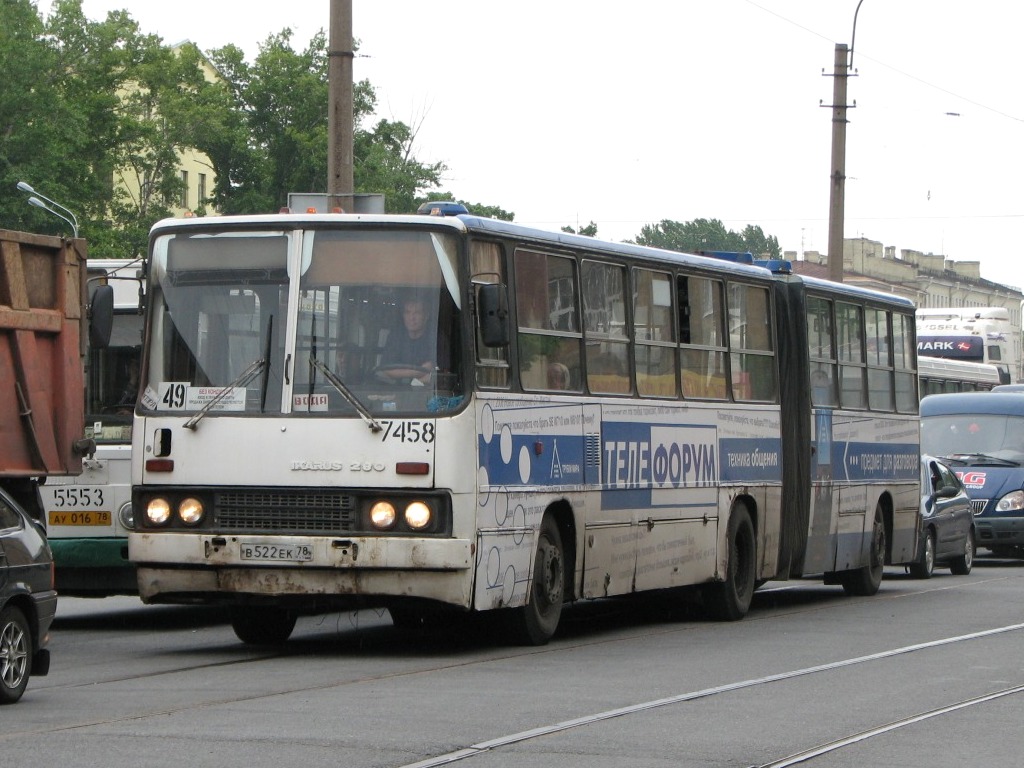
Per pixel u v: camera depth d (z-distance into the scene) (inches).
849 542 1331.2
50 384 901.2
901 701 705.6
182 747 563.2
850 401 1338.6
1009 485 1935.3
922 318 3097.9
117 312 1083.3
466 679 764.6
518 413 868.0
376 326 828.6
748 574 1154.0
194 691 720.3
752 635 1011.9
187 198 5905.5
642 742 586.6
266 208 4899.1
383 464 812.6
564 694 711.1
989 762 558.6
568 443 922.7
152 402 847.7
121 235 4505.4
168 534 832.3
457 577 813.2
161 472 839.7
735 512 1138.0
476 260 844.6
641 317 1023.6
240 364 837.8
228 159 4911.4
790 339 1242.0
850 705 691.4
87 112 4488.2
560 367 922.7
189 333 848.3
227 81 5054.1
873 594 1395.2
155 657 880.3
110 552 1053.8
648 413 1020.5
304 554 813.2
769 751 572.1
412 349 824.3
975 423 2015.3
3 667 677.9
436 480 810.2
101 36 4608.8
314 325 832.9
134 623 1112.2
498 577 847.1
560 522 931.3
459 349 823.7
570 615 1181.7
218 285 847.7
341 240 837.8
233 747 562.6
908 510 1470.2
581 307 950.4
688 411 1073.5
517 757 551.2
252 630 935.0
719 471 1113.4
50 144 4247.0
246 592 824.9
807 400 1245.7
